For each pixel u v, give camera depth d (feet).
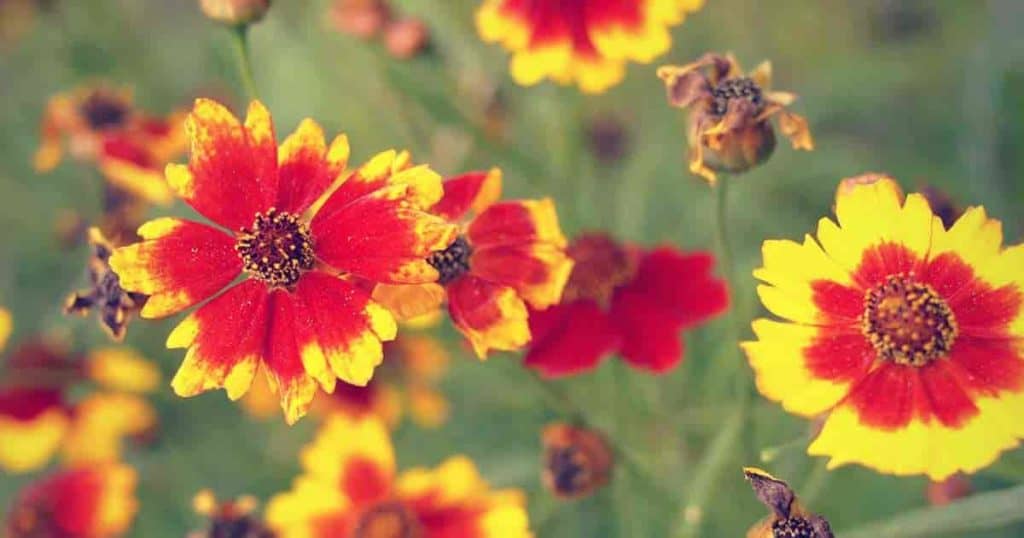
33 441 1.11
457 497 0.97
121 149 1.09
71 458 1.11
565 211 1.06
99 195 1.17
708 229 1.20
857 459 0.77
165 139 1.11
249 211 0.80
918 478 1.10
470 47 1.21
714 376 1.05
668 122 1.24
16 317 1.39
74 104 1.13
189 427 1.26
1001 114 1.29
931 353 0.78
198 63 1.53
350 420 1.01
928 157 1.39
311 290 0.79
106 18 1.44
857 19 1.48
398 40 1.12
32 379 1.13
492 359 0.99
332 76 1.27
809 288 0.80
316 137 0.81
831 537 0.78
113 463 1.10
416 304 0.80
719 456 0.89
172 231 0.80
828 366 0.79
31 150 1.44
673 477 1.03
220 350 0.79
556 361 0.90
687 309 0.92
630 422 1.01
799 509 0.78
